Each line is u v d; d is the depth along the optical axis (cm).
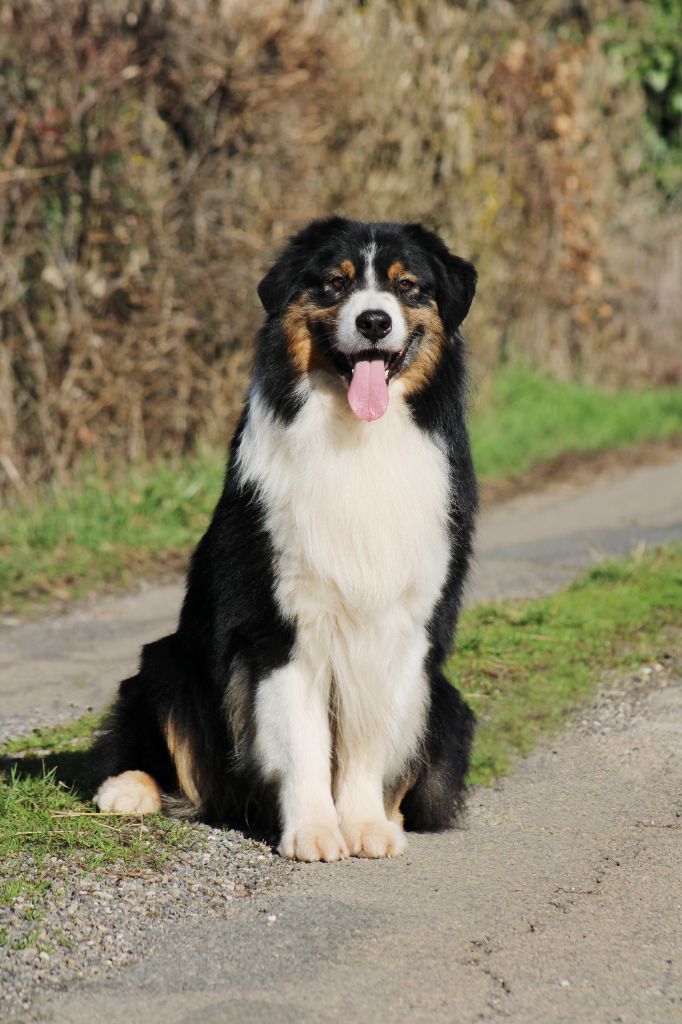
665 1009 465
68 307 1447
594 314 2506
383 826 630
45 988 475
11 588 1194
